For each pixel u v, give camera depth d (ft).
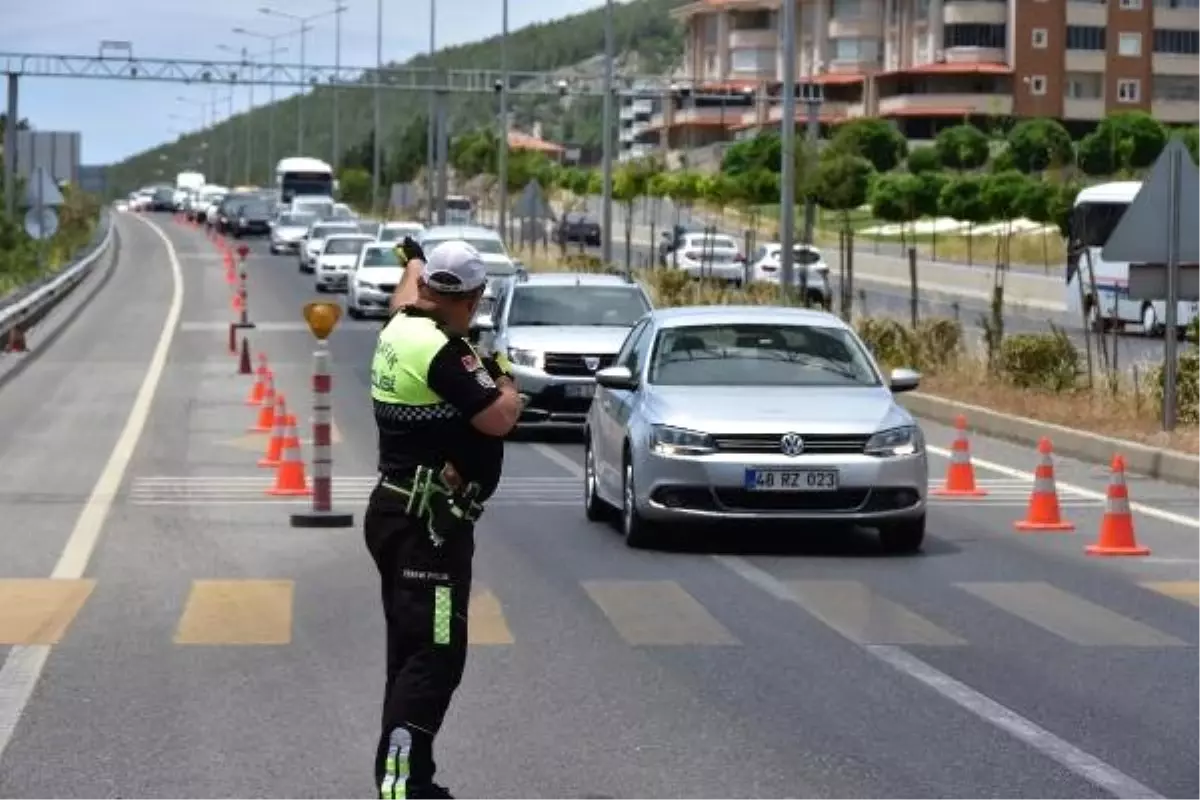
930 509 84.33
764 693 47.39
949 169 475.31
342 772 39.60
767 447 69.62
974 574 66.44
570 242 372.99
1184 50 542.98
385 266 223.51
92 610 58.13
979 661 51.60
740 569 67.21
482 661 50.98
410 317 35.24
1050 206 374.43
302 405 130.52
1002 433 116.57
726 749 41.57
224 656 51.42
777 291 192.85
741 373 75.36
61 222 364.17
